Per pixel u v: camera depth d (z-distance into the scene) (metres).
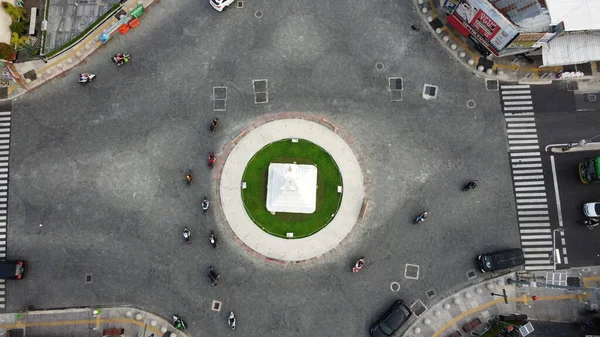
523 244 47.03
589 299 45.69
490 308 45.84
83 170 48.47
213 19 51.38
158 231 47.38
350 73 50.47
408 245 47.06
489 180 48.28
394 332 44.84
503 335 44.03
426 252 46.97
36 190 48.09
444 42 50.94
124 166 48.56
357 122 49.44
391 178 48.34
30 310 45.81
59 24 51.28
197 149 48.91
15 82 49.94
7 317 45.75
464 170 48.47
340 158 48.56
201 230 47.38
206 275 46.50
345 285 46.31
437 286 46.38
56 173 48.41
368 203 47.81
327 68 50.56
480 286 46.12
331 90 50.09
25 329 45.59
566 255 46.72
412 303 46.06
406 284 46.38
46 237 47.19
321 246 47.00
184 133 49.22
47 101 49.81
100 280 46.53
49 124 49.38
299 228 47.34
